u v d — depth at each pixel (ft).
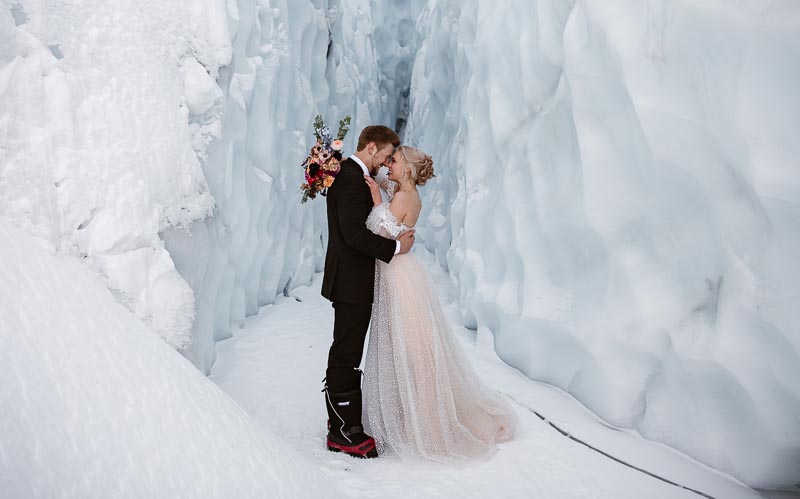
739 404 6.75
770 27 5.94
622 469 7.11
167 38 7.69
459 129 16.66
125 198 6.11
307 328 11.99
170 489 3.97
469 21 16.07
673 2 6.86
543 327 9.48
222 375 9.45
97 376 4.20
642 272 7.85
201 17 8.54
